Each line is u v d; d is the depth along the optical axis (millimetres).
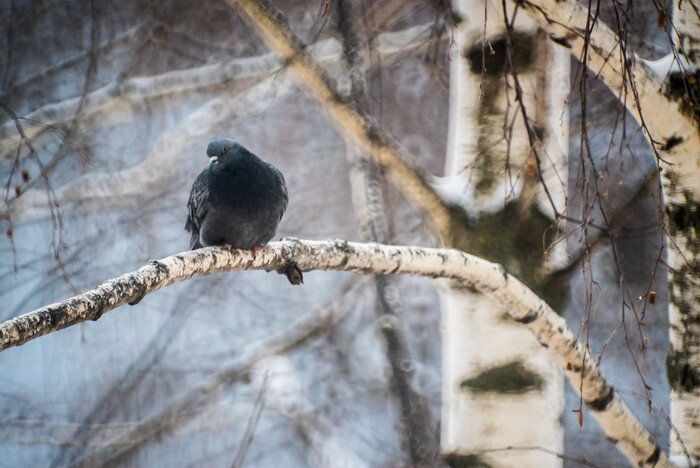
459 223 8383
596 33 7180
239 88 12109
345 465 11766
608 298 12789
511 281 7285
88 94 11672
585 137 6500
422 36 12055
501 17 8438
